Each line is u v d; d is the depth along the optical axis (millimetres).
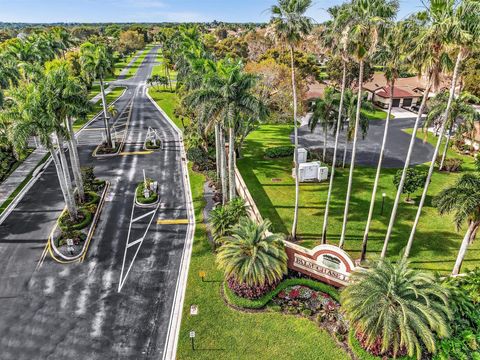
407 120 61969
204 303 21547
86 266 24891
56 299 21953
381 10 19688
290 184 36719
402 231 28250
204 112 26438
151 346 18922
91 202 32844
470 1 16250
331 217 30391
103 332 19719
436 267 23969
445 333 16078
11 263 25062
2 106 40688
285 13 22516
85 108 29453
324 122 40125
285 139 50344
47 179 38250
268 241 21938
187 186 37062
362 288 17719
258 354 18266
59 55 79500
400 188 21797
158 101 77500
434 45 17562
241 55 87625
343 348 18484
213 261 25234
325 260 22109
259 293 21438
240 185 34344
